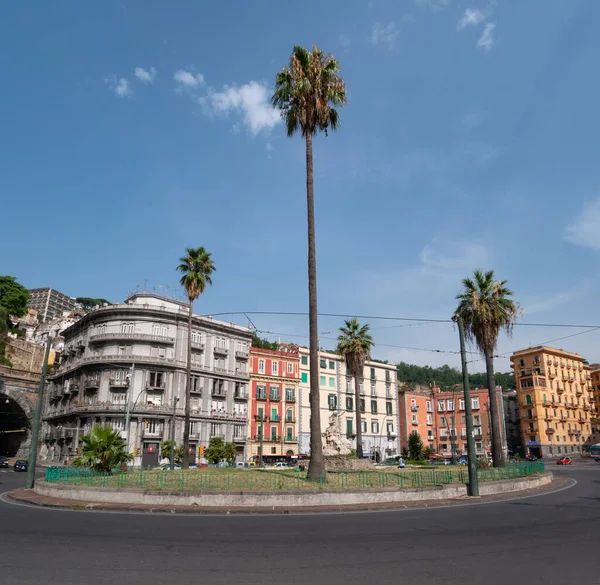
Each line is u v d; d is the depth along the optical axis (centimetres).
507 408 10756
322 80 2825
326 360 8712
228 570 941
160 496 2052
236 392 7394
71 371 7150
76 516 1734
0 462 6084
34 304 17788
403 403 10275
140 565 972
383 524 1561
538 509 1973
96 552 1088
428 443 10438
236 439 7138
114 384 6359
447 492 2375
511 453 10150
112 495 2130
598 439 10544
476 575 913
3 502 2242
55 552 1082
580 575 909
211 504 2011
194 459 6569
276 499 2023
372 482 2444
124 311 6638
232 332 7538
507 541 1252
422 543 1223
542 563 1006
